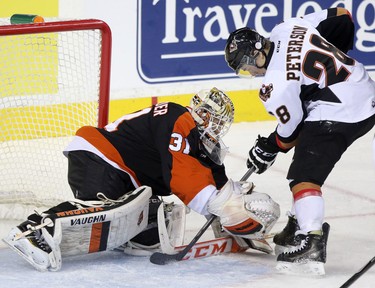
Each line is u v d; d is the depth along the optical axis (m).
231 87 20.12
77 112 15.73
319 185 11.98
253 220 11.97
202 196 11.98
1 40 15.79
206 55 19.78
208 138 12.34
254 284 11.64
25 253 11.92
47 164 15.52
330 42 13.44
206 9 19.55
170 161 12.03
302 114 12.01
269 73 12.00
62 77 15.77
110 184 12.49
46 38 15.18
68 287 11.41
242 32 12.23
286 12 20.16
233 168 17.34
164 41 19.38
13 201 14.67
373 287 11.65
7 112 15.94
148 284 11.57
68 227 11.79
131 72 19.27
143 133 12.50
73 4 18.58
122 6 18.89
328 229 11.91
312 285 11.62
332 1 20.42
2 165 15.38
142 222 12.34
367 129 12.31
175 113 12.31
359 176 17.08
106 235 12.05
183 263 12.34
